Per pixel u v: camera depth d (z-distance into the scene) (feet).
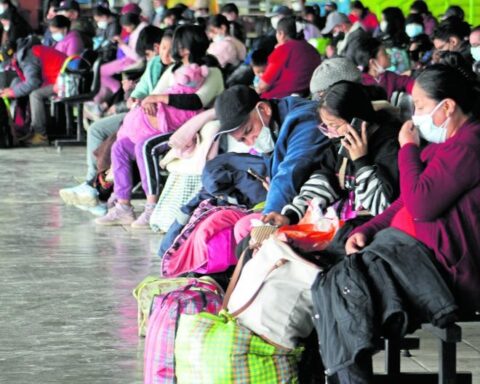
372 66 73.26
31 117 118.11
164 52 76.28
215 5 166.20
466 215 32.40
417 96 33.42
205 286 40.63
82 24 134.41
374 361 42.01
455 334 31.50
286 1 173.06
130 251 63.21
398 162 34.83
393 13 92.63
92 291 53.31
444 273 32.09
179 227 53.36
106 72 109.29
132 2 162.40
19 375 40.37
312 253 35.94
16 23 135.54
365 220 36.73
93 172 77.77
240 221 46.50
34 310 49.67
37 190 86.74
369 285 31.68
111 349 43.70
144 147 68.85
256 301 34.73
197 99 68.39
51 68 116.16
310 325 35.01
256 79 100.83
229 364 34.12
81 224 72.08
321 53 124.26
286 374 34.55
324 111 37.81
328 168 40.98
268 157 49.44
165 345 37.32
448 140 32.78
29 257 61.41
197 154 61.26
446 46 77.05
